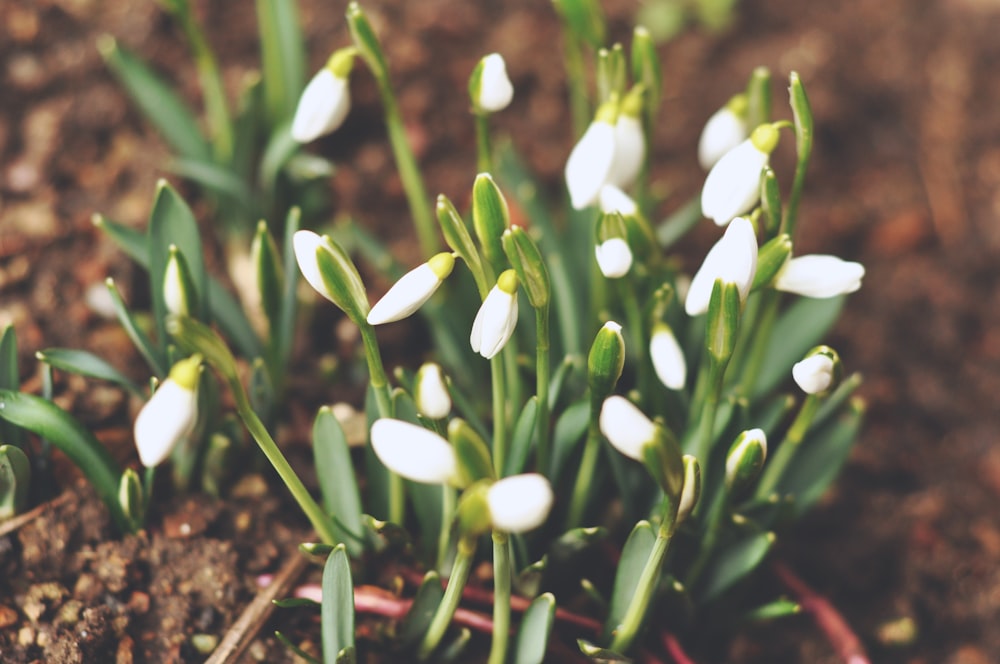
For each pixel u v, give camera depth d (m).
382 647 0.53
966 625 0.59
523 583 0.52
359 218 0.67
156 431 0.45
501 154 0.61
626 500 0.52
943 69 0.77
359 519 0.52
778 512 0.54
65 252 0.61
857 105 0.75
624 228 0.48
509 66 0.72
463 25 0.72
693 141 0.72
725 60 0.75
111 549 0.53
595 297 0.57
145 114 0.63
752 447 0.47
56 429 0.50
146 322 0.60
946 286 0.68
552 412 0.53
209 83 0.62
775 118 0.73
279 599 0.52
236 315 0.57
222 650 0.51
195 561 0.53
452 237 0.46
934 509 0.62
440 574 0.53
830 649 0.57
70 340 0.59
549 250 0.58
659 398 0.54
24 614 0.51
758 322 0.54
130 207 0.63
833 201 0.71
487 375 0.59
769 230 0.49
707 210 0.49
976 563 0.60
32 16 0.66
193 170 0.60
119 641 0.52
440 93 0.70
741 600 0.56
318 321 0.62
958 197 0.72
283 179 0.62
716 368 0.47
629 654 0.52
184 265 0.49
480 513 0.42
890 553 0.61
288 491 0.56
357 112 0.68
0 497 0.52
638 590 0.49
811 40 0.76
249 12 0.70
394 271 0.60
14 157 0.63
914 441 0.64
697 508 0.51
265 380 0.54
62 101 0.65
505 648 0.50
